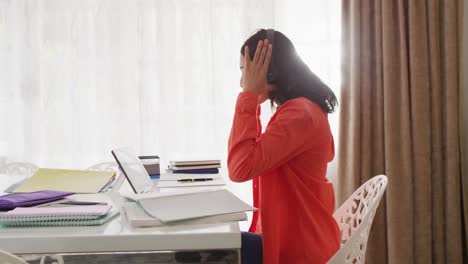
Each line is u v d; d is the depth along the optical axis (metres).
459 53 2.35
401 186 2.34
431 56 2.33
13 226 0.90
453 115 2.32
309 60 2.58
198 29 2.61
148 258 0.86
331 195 1.35
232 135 1.23
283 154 1.18
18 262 0.74
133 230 0.87
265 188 1.24
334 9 2.58
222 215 0.93
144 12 2.58
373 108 2.44
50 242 0.83
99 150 2.63
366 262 2.42
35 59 2.60
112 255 0.85
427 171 2.33
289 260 1.22
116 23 2.58
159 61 2.57
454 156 2.33
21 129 2.65
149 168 1.59
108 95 2.62
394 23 2.38
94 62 2.62
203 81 2.62
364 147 2.38
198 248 0.85
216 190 1.13
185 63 2.59
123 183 1.43
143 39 2.58
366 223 1.17
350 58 2.42
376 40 2.38
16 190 1.25
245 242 1.27
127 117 2.63
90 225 0.91
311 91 1.31
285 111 1.24
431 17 2.32
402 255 2.32
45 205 1.02
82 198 1.19
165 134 2.60
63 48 2.61
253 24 2.55
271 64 1.31
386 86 2.35
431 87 2.35
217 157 2.62
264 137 1.19
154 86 2.63
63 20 2.60
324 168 1.29
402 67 2.34
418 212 2.34
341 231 1.59
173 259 0.86
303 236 1.21
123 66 2.61
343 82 2.44
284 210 1.24
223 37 2.59
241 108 1.24
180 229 0.87
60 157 2.64
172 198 1.05
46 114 2.62
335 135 2.58
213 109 2.59
